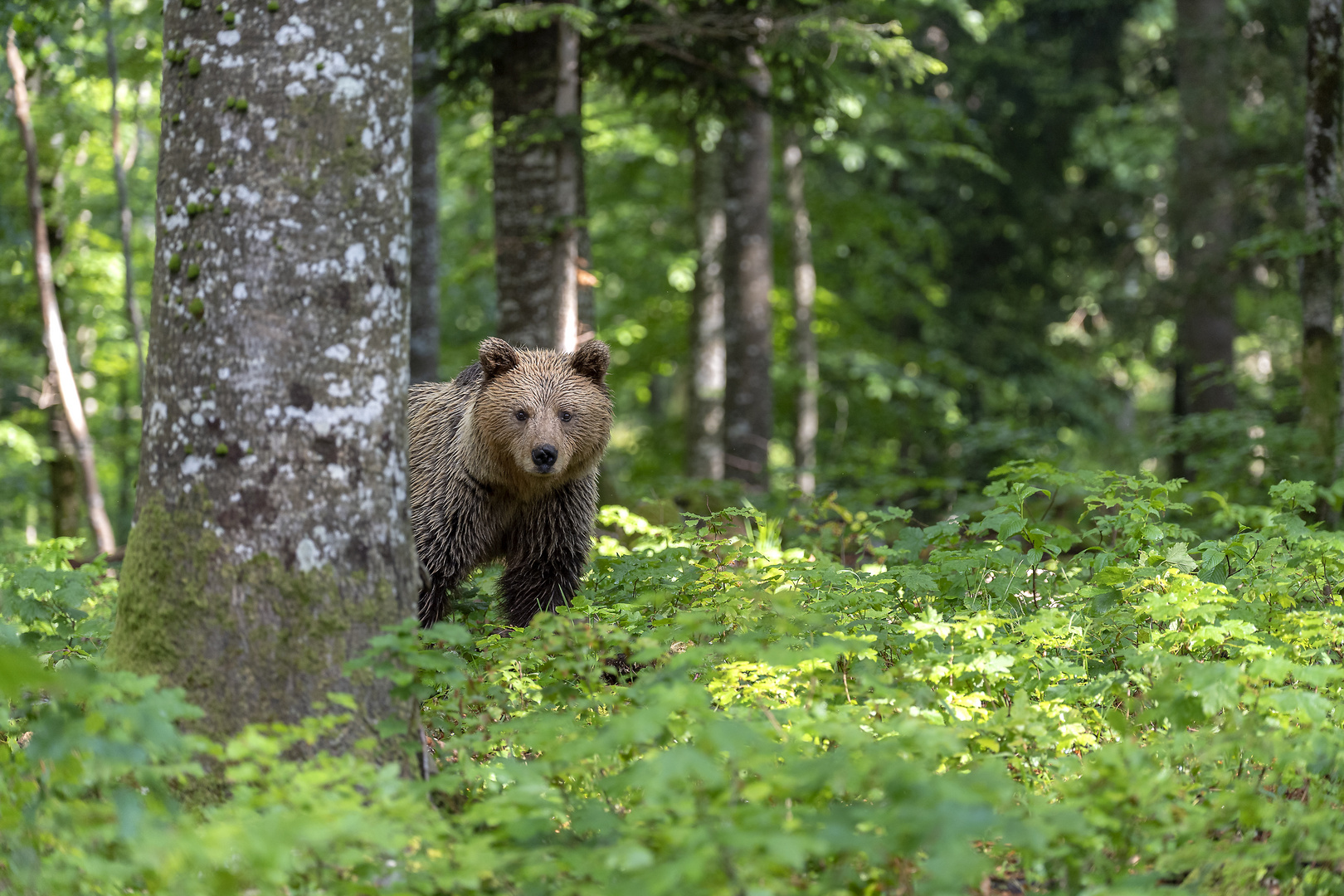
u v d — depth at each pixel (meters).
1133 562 11.05
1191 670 7.16
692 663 7.25
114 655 7.51
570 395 11.09
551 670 8.62
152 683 6.11
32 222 22.97
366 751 7.24
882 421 39.59
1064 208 39.53
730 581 10.41
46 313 23.22
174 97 7.52
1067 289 42.09
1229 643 9.03
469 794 7.46
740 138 28.52
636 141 33.09
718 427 29.27
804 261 31.92
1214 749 6.83
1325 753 6.69
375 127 7.66
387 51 7.71
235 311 7.34
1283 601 10.01
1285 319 39.94
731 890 5.19
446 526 11.28
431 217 22.42
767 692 8.43
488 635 11.36
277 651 7.25
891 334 41.81
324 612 7.35
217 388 7.33
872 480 23.77
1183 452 30.02
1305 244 18.23
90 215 30.84
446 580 11.38
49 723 5.67
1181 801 6.84
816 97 20.39
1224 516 12.56
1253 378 34.12
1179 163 34.28
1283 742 6.74
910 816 5.25
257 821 5.46
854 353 37.84
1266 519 11.41
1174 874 6.64
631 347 38.16
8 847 6.10
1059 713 8.15
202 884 5.57
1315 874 6.16
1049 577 11.34
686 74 19.80
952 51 37.12
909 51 17.89
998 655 8.60
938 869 4.96
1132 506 11.30
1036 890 6.54
